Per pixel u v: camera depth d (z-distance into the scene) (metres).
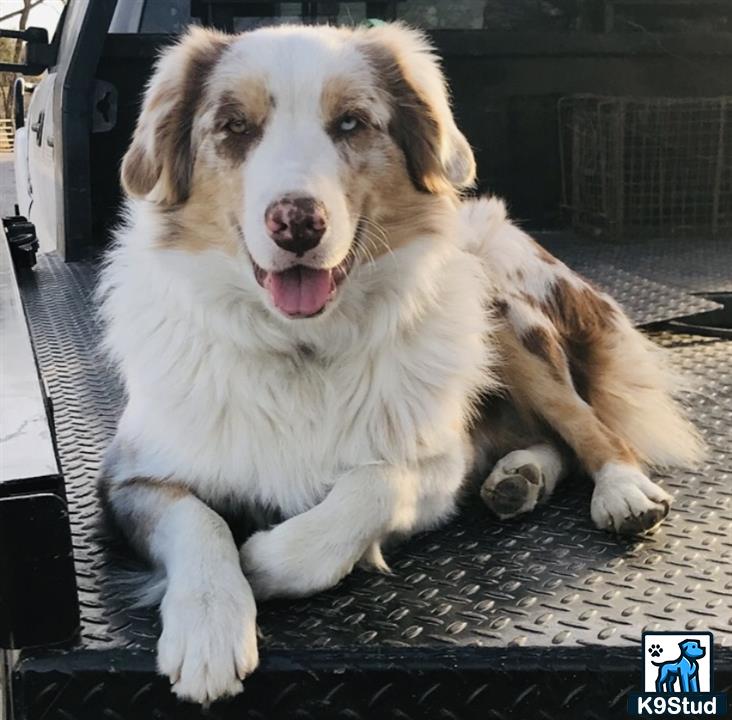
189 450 0.62
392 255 0.66
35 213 1.62
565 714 0.47
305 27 0.73
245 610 0.49
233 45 0.67
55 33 1.44
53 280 1.20
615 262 1.24
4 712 0.48
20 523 0.44
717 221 1.36
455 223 0.71
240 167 0.63
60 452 0.75
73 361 0.94
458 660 0.47
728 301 1.10
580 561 0.59
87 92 1.21
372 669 0.47
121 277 0.69
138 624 0.50
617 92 1.32
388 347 0.65
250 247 0.60
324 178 0.60
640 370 0.88
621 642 0.48
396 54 0.69
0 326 0.62
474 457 0.75
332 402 0.63
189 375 0.63
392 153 0.66
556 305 0.85
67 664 0.46
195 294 0.63
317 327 0.63
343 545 0.56
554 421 0.77
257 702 0.47
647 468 0.75
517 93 1.31
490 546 0.62
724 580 0.56
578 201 1.35
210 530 0.56
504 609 0.52
